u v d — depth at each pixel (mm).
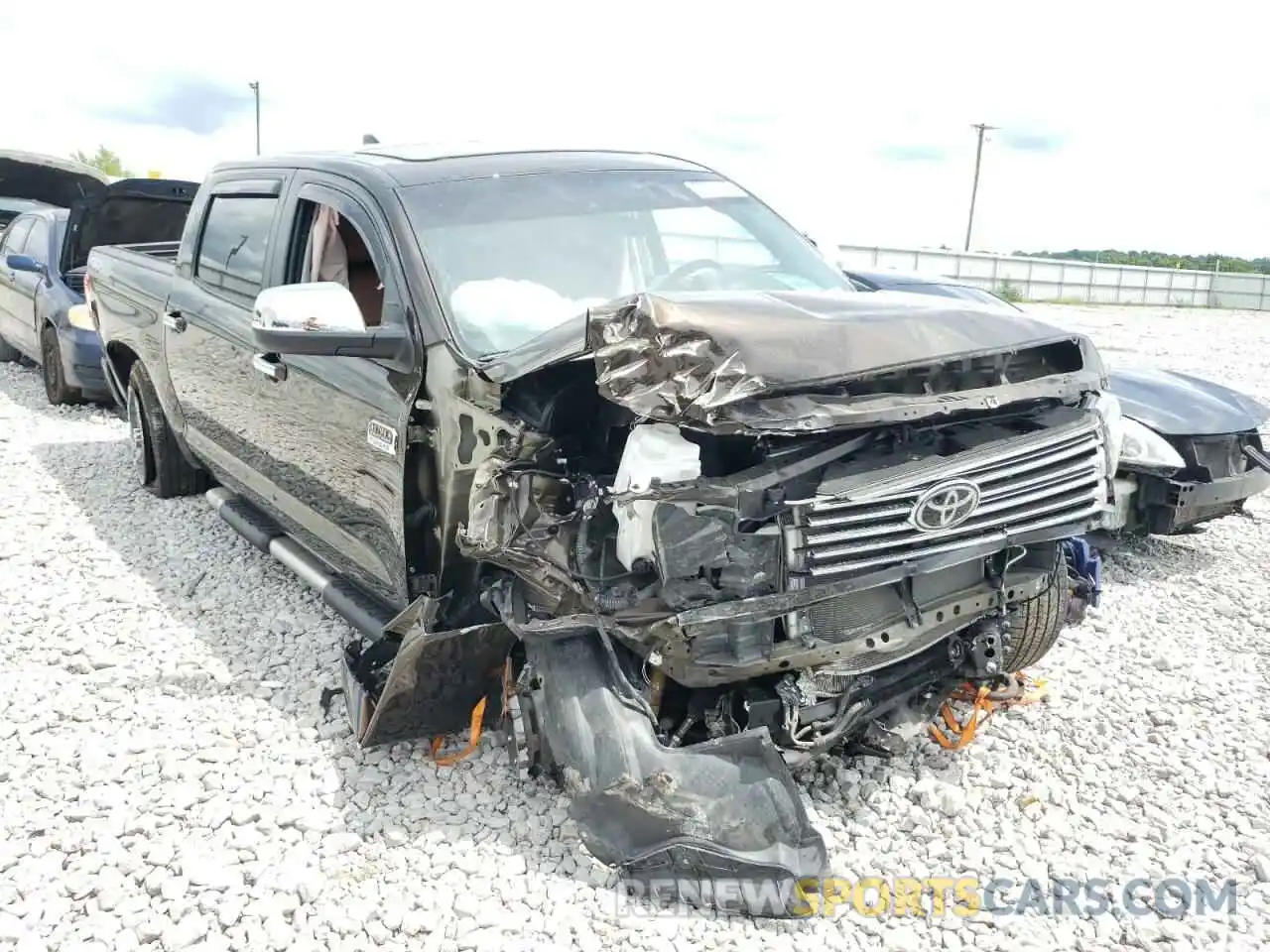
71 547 5758
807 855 2857
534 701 3164
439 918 2863
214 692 4137
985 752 3727
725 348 2725
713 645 2910
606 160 4484
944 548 3006
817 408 2744
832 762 3598
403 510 3473
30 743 3746
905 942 2777
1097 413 3285
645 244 4047
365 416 3709
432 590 3504
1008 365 3236
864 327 2961
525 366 3049
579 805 2961
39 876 3049
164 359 5801
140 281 6145
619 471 2857
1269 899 2988
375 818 3297
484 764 3592
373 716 3391
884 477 2889
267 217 4766
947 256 38312
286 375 4316
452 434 3277
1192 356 17828
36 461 7555
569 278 3789
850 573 2902
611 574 2975
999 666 3480
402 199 3869
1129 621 5043
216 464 5508
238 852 3133
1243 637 4895
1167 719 4004
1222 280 44062
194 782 3502
